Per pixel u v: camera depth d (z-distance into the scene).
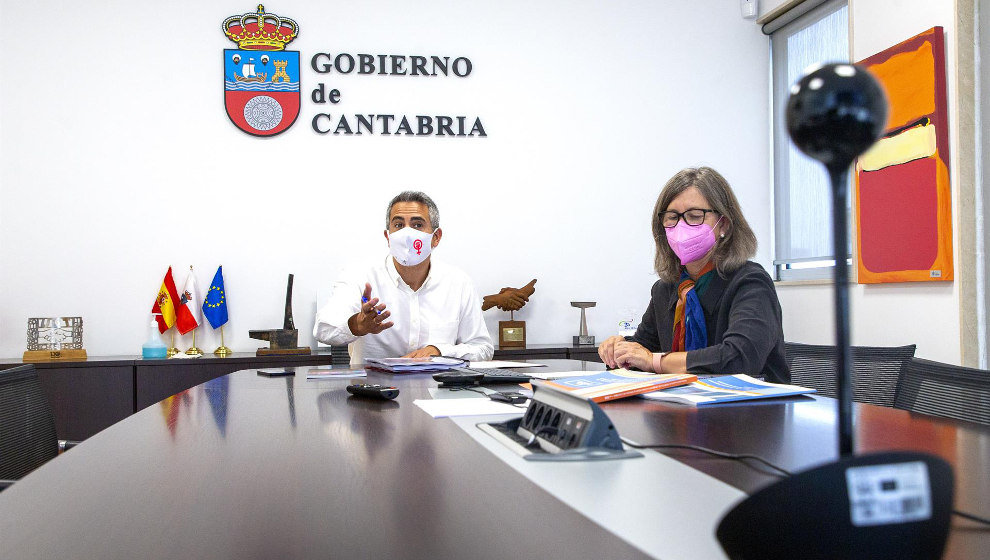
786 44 4.50
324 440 1.03
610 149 4.44
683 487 0.71
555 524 0.60
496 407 1.33
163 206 3.97
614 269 4.42
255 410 1.38
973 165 3.19
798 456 0.85
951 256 3.21
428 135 4.22
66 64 3.90
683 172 2.03
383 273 3.01
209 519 0.63
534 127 4.36
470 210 4.27
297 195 4.08
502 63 4.33
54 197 3.88
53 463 0.89
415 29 4.24
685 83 4.54
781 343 1.91
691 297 2.01
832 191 0.41
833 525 0.36
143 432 1.13
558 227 4.37
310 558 0.52
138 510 0.66
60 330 3.64
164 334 3.96
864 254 3.70
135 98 3.96
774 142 4.60
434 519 0.62
